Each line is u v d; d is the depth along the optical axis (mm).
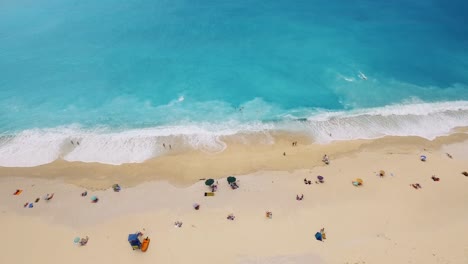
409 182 39750
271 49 67438
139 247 32312
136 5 87688
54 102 55250
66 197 38812
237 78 59625
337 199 37594
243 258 31031
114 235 33875
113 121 51531
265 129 50062
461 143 46906
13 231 34688
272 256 31094
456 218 34781
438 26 76625
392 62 64188
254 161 43969
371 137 48375
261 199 37906
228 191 39156
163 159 44656
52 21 79750
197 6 86250
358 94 56781
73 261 31516
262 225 34531
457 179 40031
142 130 49812
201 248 32188
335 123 51125
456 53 67188
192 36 72375
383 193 38250
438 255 30547
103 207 37344
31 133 49281
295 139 48188
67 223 35406
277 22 77500
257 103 54656
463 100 55875
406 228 33750
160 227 34625
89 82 59406
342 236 32969
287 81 59031
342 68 62281
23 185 40594
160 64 63469
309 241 32500
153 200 38156
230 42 70000
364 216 35281
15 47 69500
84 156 45219
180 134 49094
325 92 56969
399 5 86375
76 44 70375
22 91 57531
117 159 44688
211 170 42469
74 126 50625
